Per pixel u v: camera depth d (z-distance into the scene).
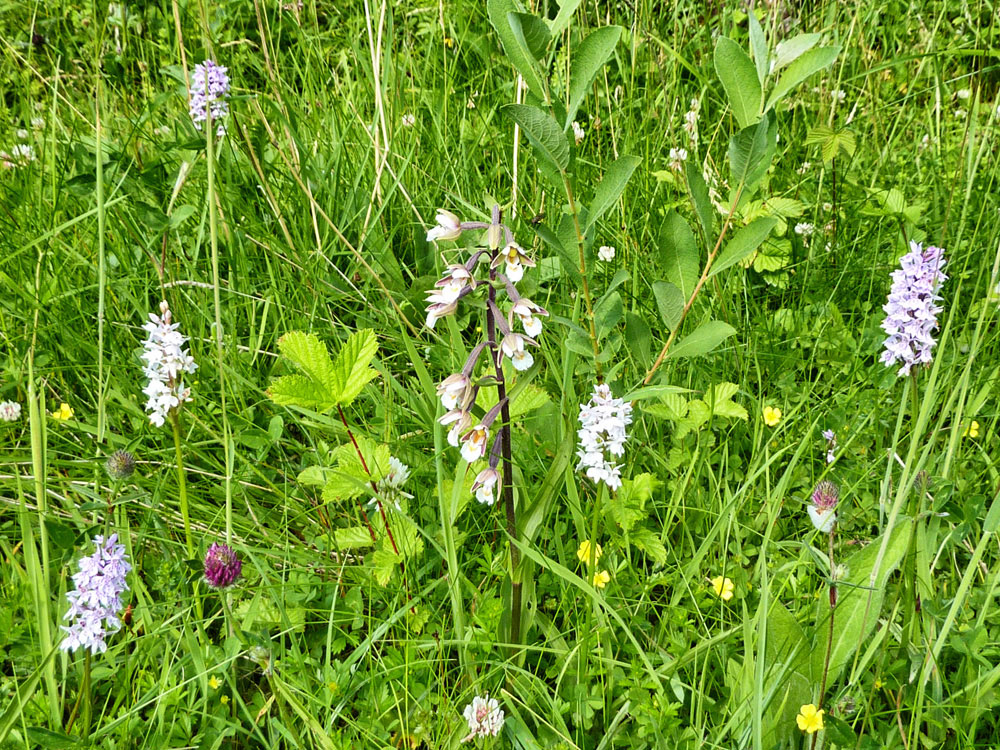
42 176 0.87
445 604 0.61
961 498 0.65
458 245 0.80
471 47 1.12
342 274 0.85
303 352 0.56
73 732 0.52
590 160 0.97
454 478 0.65
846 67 1.17
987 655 0.54
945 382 0.69
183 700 0.55
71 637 0.50
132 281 0.83
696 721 0.51
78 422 0.72
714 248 0.61
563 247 0.60
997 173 0.95
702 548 0.58
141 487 0.68
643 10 1.03
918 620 0.54
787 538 0.65
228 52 1.17
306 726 0.51
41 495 0.57
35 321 0.74
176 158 0.90
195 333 0.81
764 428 0.71
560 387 0.72
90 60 1.11
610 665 0.54
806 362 0.80
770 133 0.56
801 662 0.51
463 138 0.99
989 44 1.16
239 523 0.66
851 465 0.69
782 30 1.01
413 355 0.64
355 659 0.54
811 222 0.95
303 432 0.73
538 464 0.66
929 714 0.51
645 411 0.69
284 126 0.93
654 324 0.80
